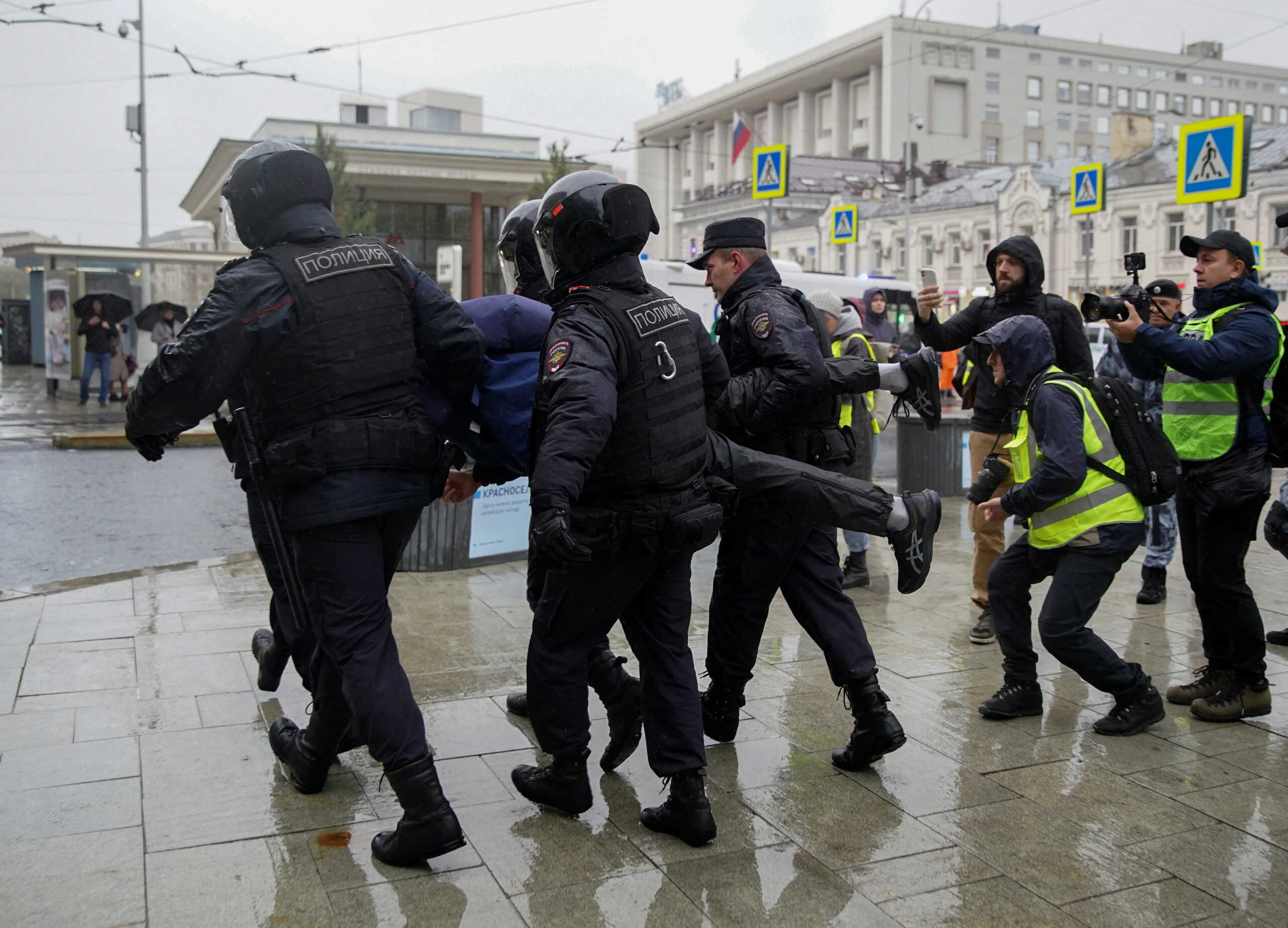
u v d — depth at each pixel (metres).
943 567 6.99
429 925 2.70
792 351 3.35
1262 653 4.15
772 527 3.53
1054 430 3.86
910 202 40.78
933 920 2.73
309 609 3.04
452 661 4.87
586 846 3.13
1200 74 93.25
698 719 3.17
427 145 40.91
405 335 3.05
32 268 30.31
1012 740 3.97
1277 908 2.79
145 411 2.81
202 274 21.81
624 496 2.99
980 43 79.31
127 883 2.88
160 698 4.34
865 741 3.59
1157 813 3.35
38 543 8.07
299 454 2.90
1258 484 4.07
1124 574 6.79
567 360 2.84
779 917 2.74
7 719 4.09
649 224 3.12
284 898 2.82
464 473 3.58
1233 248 4.15
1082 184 21.36
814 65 77.94
